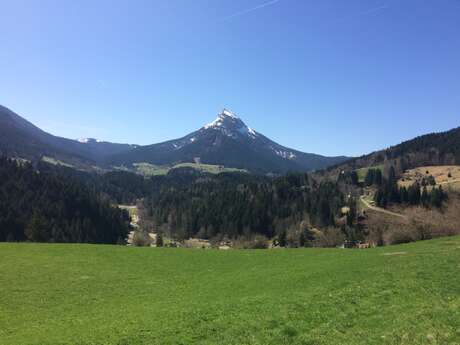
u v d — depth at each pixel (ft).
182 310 90.53
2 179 598.75
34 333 84.07
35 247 184.03
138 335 73.77
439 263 110.63
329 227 532.73
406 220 399.03
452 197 519.60
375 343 61.87
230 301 94.79
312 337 66.74
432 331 64.28
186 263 162.71
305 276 116.26
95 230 556.92
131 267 155.12
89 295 118.83
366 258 137.90
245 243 540.93
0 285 125.29
